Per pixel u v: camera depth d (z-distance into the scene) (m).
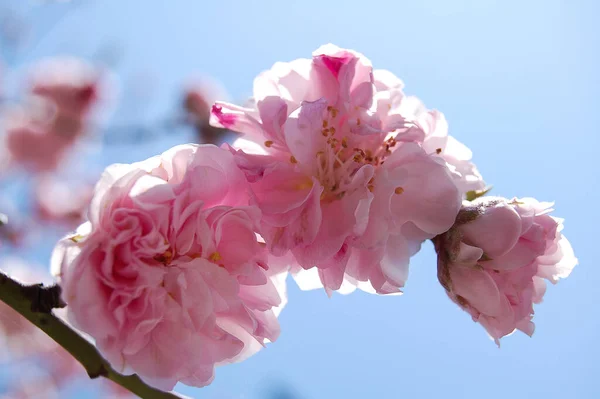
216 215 0.33
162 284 0.33
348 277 0.34
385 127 0.34
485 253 0.34
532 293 0.34
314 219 0.33
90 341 0.34
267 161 0.34
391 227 0.33
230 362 0.34
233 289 0.33
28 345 0.74
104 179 0.32
